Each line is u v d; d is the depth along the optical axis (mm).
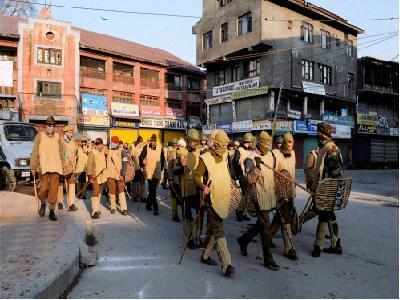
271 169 5035
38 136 6711
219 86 31031
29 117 27703
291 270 4680
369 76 34406
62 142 6910
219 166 4676
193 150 5980
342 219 8109
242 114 29391
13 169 10922
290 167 5559
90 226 6879
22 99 27719
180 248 5637
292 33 28109
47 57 28688
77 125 29250
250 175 4898
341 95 31734
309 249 5688
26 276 3600
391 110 37469
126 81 33219
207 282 4219
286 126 26469
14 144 11344
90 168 8109
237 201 5328
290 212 5277
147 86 34656
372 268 4777
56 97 28797
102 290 3953
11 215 6949
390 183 18000
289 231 5258
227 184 4668
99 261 4953
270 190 4930
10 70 15680
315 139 29422
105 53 31625
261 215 4852
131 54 33375
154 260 5023
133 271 4570
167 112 35625
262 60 27484
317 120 28672
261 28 26328
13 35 27344
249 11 27344
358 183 18031
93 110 30281
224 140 4656
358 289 4055
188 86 37875
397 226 7352
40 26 28406
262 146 5238
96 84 31422
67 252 4426
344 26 31828
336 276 4465
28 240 5008
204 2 31859
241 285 4137
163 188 13320
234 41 28609
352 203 10695
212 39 30953
